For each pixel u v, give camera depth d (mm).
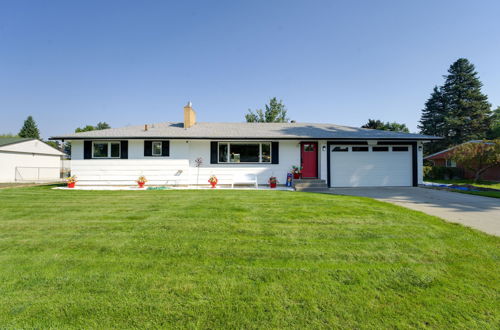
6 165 22625
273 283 3047
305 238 4664
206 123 17125
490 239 4629
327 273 3312
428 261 3707
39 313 2459
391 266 3527
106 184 13086
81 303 2623
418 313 2498
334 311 2518
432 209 7234
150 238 4637
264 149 13883
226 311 2504
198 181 13695
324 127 16359
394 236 4781
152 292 2840
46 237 4691
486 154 16578
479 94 39500
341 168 13641
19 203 8008
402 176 13812
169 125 16344
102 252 4000
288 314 2467
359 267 3494
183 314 2461
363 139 13242
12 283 3018
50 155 27594
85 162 13109
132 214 6406
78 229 5180
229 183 13734
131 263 3598
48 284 3000
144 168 13234
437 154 26688
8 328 2256
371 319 2402
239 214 6375
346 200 8469
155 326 2289
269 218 5996
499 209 7266
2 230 5129
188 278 3164
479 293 2861
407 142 13812
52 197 9195
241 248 4176
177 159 13414
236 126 16281
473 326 2314
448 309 2564
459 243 4426
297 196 9359
